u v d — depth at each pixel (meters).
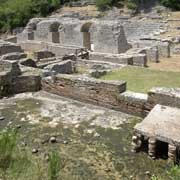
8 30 49.22
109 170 6.66
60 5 52.62
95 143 7.83
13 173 4.94
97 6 48.97
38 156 7.12
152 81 16.17
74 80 10.61
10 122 9.14
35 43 28.91
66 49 24.83
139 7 48.09
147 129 7.27
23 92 11.73
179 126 7.10
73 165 6.84
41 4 51.47
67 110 9.91
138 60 21.47
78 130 8.55
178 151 6.86
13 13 50.31
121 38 26.92
